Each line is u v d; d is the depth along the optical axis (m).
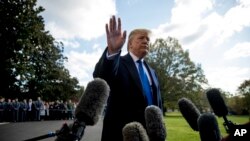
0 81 35.22
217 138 1.45
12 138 12.56
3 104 25.64
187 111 1.89
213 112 1.51
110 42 1.85
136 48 2.92
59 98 56.44
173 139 10.36
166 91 63.97
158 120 1.43
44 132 15.44
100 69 2.00
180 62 64.81
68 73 59.03
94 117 1.20
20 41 30.84
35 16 31.92
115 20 1.79
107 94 1.28
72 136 1.14
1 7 30.42
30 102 27.84
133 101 2.62
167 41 65.38
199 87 63.78
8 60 31.33
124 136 1.20
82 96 1.25
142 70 2.89
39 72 49.88
